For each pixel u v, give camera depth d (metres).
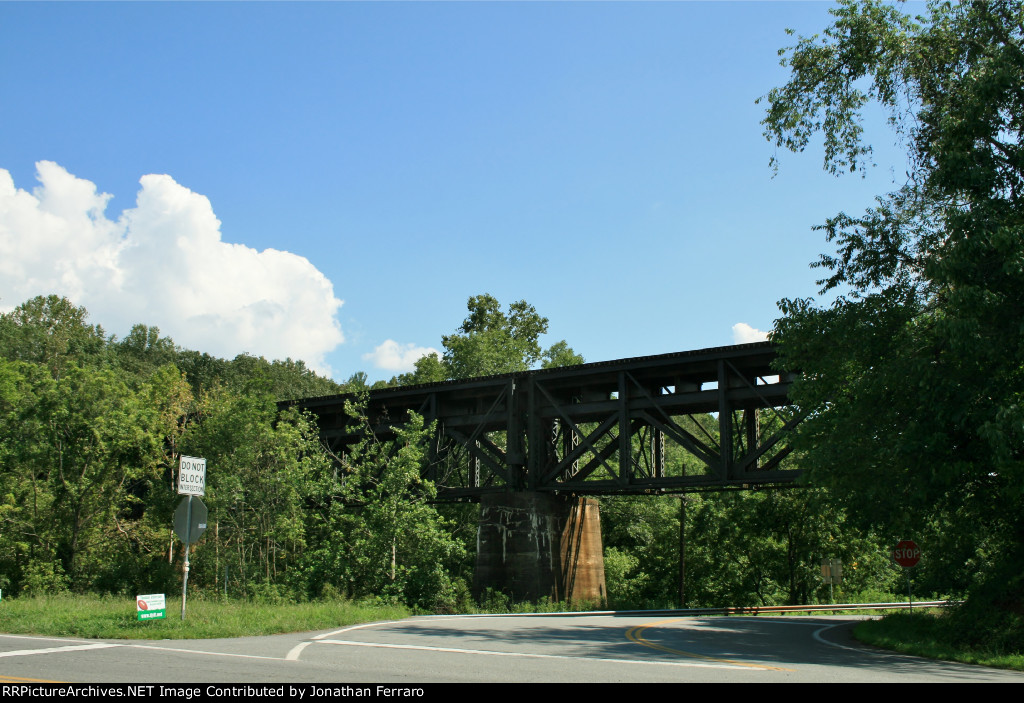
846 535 43.75
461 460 48.16
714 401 35.84
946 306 18.09
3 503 36.84
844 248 20.59
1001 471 16.48
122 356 97.12
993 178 17.19
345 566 33.66
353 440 46.53
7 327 83.75
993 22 19.42
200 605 19.12
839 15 21.88
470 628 19.08
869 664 12.62
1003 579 18.20
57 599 23.64
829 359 20.14
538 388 40.03
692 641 16.28
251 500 36.81
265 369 115.75
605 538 63.91
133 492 46.72
